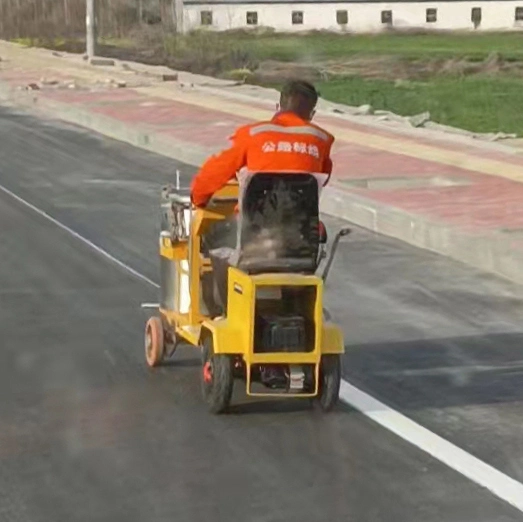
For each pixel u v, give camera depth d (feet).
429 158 207.82
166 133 244.01
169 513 67.10
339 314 114.93
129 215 168.45
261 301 81.61
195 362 97.14
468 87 414.21
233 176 81.00
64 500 69.05
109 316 113.29
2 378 93.25
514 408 86.28
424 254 143.84
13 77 387.55
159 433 80.33
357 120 269.85
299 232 80.48
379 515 66.85
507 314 115.65
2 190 190.29
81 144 249.14
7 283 127.34
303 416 83.82
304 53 610.24
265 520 66.08
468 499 69.21
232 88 348.79
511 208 159.43
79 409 85.46
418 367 96.89
